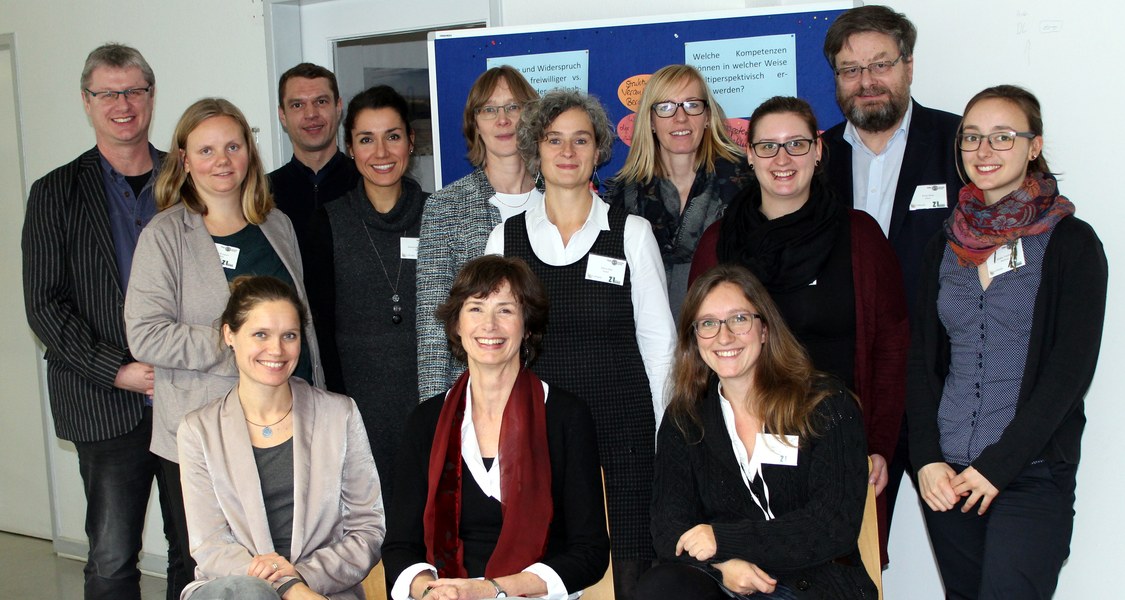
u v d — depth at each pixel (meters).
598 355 2.50
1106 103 3.02
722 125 3.03
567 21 3.56
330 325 2.93
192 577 2.64
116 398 2.86
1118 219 3.04
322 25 4.24
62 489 4.73
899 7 3.25
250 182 2.72
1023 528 2.22
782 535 2.10
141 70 3.01
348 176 3.77
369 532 2.40
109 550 2.94
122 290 2.92
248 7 4.20
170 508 2.91
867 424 2.53
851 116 2.87
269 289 2.33
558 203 2.59
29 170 4.74
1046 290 2.23
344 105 4.26
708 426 2.27
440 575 2.24
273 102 4.19
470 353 2.24
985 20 3.14
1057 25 3.05
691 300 2.27
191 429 2.35
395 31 4.11
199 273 2.62
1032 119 2.24
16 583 4.32
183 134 2.64
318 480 2.36
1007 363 2.27
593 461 2.28
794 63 3.25
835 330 2.49
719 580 2.17
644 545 2.50
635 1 3.58
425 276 2.79
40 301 2.85
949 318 2.37
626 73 3.40
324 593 2.26
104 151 3.01
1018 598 2.21
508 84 2.93
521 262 2.29
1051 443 2.24
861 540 2.25
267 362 2.29
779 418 2.17
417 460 2.31
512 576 2.10
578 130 2.52
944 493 2.28
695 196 2.98
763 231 2.52
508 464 2.22
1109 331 3.07
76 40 4.56
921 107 2.96
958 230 2.35
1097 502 3.14
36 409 4.76
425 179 4.14
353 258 2.97
